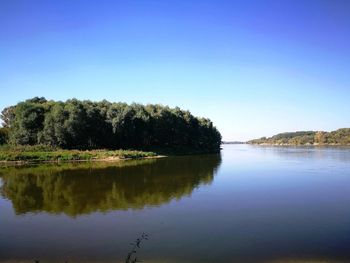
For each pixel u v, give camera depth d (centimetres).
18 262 1994
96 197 3806
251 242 2262
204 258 1997
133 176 5556
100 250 2156
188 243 2256
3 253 2131
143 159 9712
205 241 2291
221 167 7188
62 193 4062
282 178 5322
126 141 11212
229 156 11806
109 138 10669
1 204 3494
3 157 8094
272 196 3819
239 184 4688
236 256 2022
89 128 10112
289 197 3753
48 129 9450
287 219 2838
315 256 2012
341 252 2070
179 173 5988
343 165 7650
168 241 2300
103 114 10731
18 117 9869
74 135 9512
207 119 16188
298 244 2216
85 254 2097
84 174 5812
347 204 3403
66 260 2011
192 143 14150
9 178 5334
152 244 2247
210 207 3278
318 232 2470
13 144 9775
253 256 2020
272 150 18300
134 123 11356
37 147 9244
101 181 4984
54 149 9338
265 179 5209
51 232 2539
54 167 7069
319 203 3453
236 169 6738
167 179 5194
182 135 13325
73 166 7288
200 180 5097
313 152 14575
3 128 11206
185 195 3894
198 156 11681
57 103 10225
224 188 4350
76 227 2658
